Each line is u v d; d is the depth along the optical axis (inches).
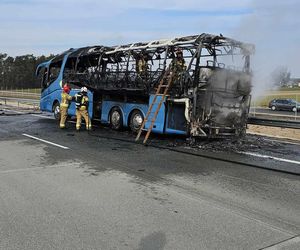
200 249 160.2
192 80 441.7
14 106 1207.6
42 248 158.9
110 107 586.6
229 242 168.2
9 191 241.1
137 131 535.2
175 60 475.8
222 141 471.2
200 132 446.6
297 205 225.0
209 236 174.7
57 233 175.0
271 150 424.5
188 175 295.4
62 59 699.4
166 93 469.4
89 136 510.6
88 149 406.3
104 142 458.9
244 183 274.7
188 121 442.6
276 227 188.1
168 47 478.0
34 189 246.5
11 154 369.7
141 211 207.5
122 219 194.4
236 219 198.2
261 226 188.9
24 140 462.9
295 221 197.5
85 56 634.2
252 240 171.0
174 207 215.6
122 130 583.2
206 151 407.8
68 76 677.9
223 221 194.9
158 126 484.7
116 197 232.2
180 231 180.1
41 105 768.3
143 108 523.2
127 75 535.2
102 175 289.3
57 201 221.9
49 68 742.5
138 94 525.3
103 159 352.8
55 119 727.7
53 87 725.9
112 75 565.0
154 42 497.7
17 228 180.4
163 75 479.8
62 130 572.4
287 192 253.3
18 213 200.8
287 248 162.9
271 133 636.7
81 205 215.5
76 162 336.5
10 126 613.9
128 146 432.5
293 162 355.9
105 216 198.2
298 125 451.2
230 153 398.9
